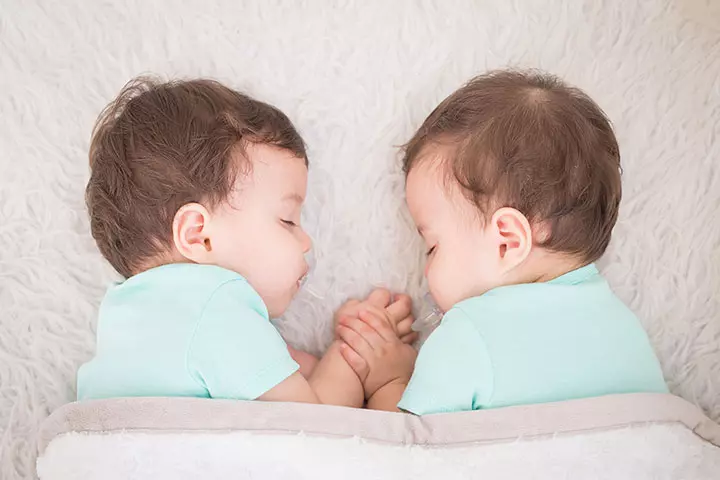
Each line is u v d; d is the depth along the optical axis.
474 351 1.09
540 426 1.04
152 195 1.16
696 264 1.33
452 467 1.03
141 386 1.09
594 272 1.20
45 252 1.34
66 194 1.36
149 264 1.20
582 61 1.38
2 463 1.28
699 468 1.07
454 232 1.18
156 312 1.11
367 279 1.38
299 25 1.39
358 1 1.39
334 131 1.38
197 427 1.04
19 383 1.30
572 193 1.14
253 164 1.18
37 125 1.37
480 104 1.18
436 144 1.19
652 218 1.35
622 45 1.38
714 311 1.32
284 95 1.38
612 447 1.04
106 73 1.38
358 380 1.30
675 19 1.38
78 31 1.39
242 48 1.39
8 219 1.35
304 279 1.36
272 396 1.10
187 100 1.19
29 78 1.38
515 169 1.14
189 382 1.08
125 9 1.39
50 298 1.33
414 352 1.34
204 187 1.15
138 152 1.17
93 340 1.33
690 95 1.37
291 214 1.23
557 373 1.08
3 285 1.33
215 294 1.11
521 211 1.14
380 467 1.03
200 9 1.39
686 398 1.30
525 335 1.10
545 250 1.17
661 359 1.32
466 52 1.38
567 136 1.15
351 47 1.39
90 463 1.05
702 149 1.36
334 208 1.37
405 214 1.37
